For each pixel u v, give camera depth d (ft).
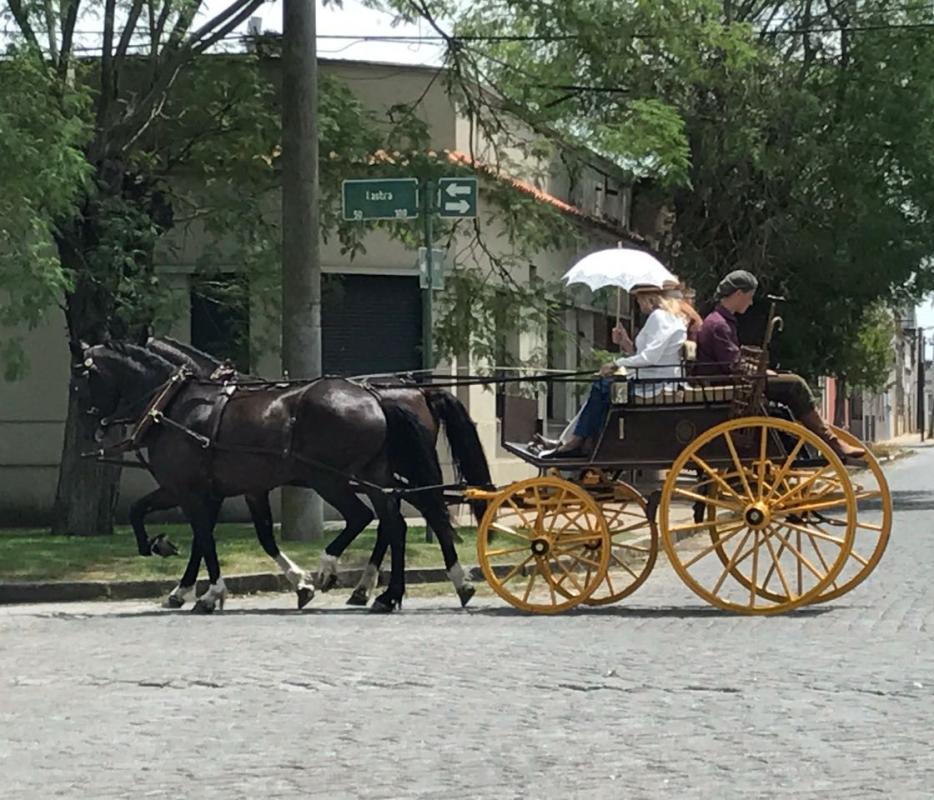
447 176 65.87
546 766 22.62
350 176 65.87
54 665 32.68
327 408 42.16
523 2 63.98
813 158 87.71
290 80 56.13
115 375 43.57
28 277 50.01
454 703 27.45
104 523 63.00
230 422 42.57
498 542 54.39
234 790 21.61
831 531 64.59
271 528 44.16
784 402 39.65
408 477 43.06
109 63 59.31
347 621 39.45
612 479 42.01
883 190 89.25
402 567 42.29
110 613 43.57
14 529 70.03
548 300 70.54
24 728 26.25
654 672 29.99
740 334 48.60
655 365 39.75
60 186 49.44
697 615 39.14
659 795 20.84
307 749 24.08
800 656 31.58
